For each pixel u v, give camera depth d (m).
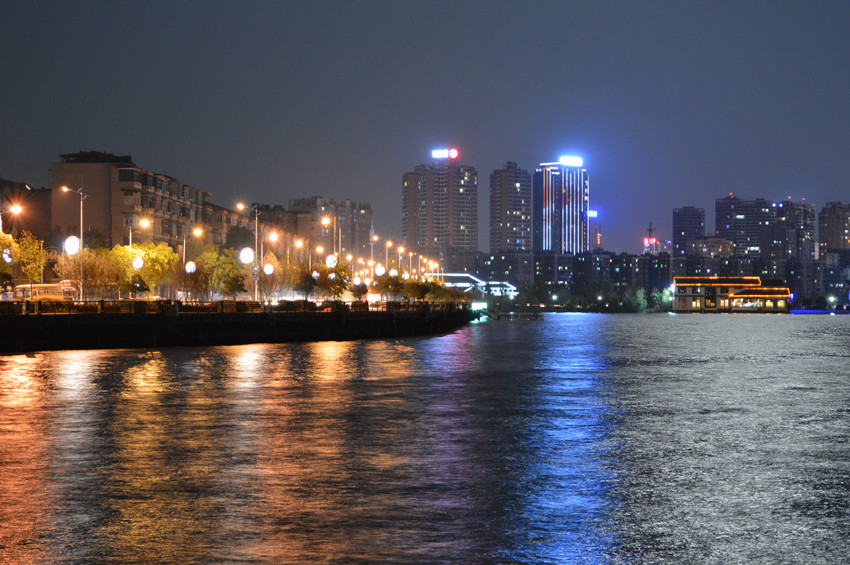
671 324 181.88
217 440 26.25
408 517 17.00
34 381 43.12
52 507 17.62
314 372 50.53
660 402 37.31
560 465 22.58
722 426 30.00
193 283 109.06
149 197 143.50
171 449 24.58
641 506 18.05
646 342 97.44
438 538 15.55
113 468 21.77
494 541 15.38
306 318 84.56
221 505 17.88
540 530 16.14
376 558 14.37
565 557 14.48
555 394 40.25
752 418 32.19
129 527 16.12
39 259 93.44
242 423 29.94
